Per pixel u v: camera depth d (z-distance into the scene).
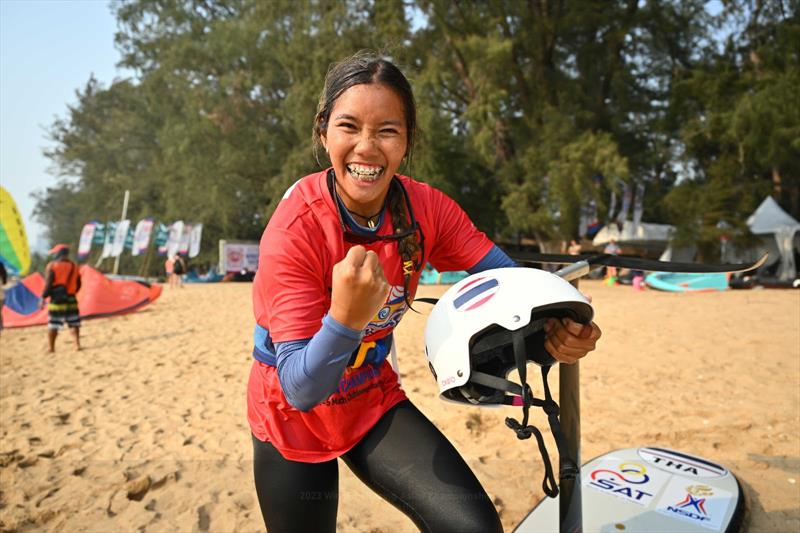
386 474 1.62
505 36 24.81
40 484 3.63
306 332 1.40
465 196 29.59
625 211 23.72
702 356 6.28
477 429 4.32
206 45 33.59
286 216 1.51
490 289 1.59
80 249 34.09
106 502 3.35
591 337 1.63
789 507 2.95
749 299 12.06
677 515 2.66
